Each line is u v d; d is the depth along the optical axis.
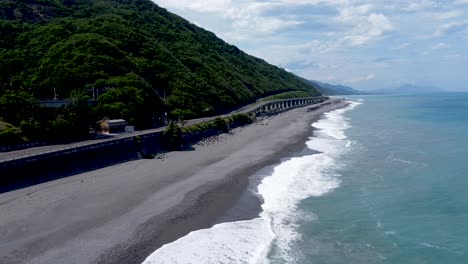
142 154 51.72
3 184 34.69
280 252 24.77
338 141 65.19
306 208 32.56
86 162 43.78
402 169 44.75
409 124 89.38
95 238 25.98
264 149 57.44
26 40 83.31
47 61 75.75
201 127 68.00
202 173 42.91
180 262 23.28
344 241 26.39
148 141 54.72
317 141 65.25
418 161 48.72
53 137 50.06
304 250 25.08
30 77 72.81
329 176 42.22
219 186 38.06
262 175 42.56
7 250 23.94
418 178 40.94
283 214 31.20
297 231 27.94
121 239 25.95
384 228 28.45
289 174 43.03
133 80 74.00
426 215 30.84
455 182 39.28
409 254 24.56
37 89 69.50
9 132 45.19
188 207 32.09
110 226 27.94
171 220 29.39
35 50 80.38
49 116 52.81
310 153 54.84
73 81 71.62
